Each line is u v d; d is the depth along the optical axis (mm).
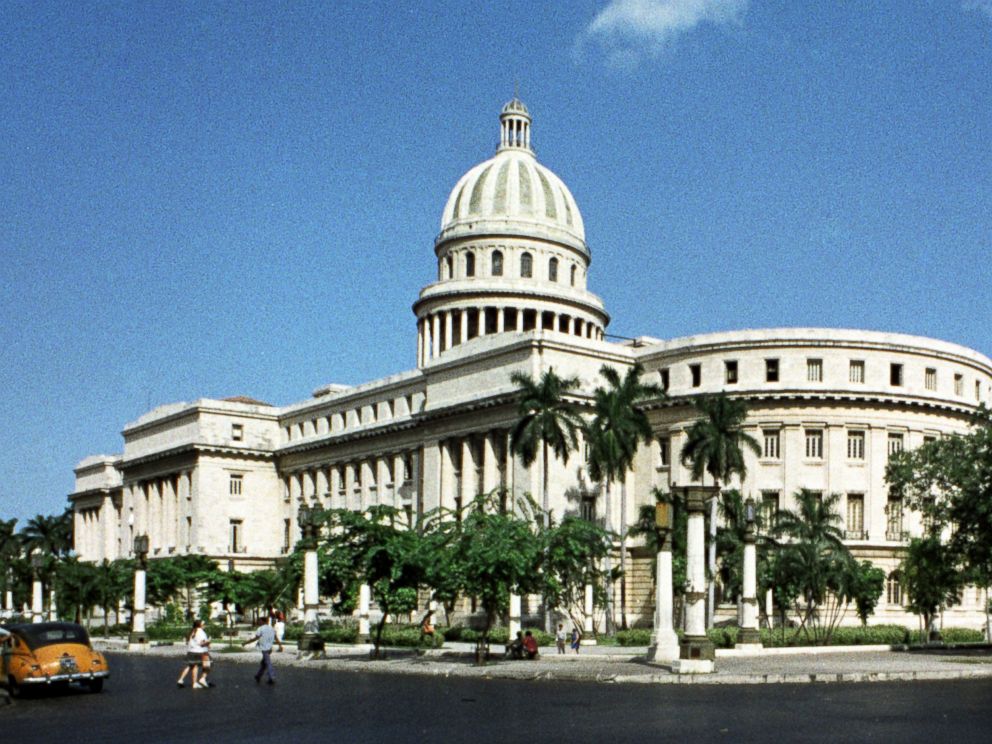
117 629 105500
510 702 34781
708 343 94438
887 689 38531
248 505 134625
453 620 93562
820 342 91375
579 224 144000
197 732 28531
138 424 148625
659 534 51719
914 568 77438
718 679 41656
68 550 179000
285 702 36281
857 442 91500
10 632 42219
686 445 80688
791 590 72750
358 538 58594
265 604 97625
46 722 32344
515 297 131250
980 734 26000
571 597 67750
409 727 28391
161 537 140375
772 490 90500
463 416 102500
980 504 63094
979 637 87938
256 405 138000
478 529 54500
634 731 26750
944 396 92562
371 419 122562
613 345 99750
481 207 137875
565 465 90688
